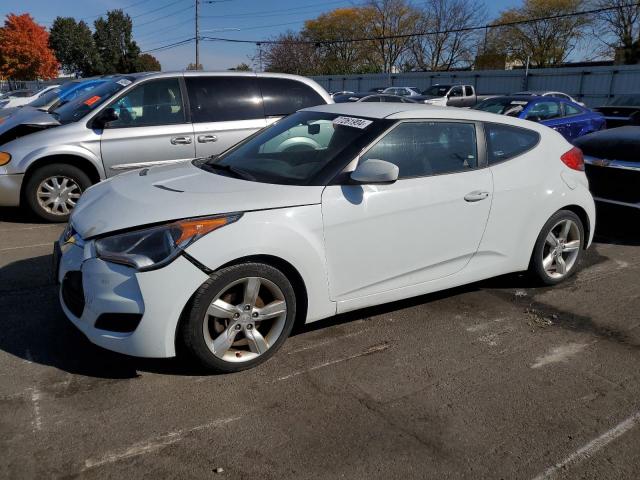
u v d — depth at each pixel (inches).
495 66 2236.7
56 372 127.5
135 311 116.1
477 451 105.5
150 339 117.3
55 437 105.4
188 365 132.0
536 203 173.5
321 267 134.8
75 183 257.9
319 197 133.9
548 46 2129.7
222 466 99.3
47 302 165.8
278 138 163.5
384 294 148.6
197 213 121.3
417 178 149.3
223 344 125.0
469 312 168.1
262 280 126.5
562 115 457.7
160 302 116.0
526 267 179.6
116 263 116.8
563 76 1311.5
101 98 263.6
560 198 179.2
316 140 153.3
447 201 152.4
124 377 126.3
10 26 2434.8
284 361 136.0
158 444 104.5
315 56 2480.3
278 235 126.1
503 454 104.9
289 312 132.2
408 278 151.6
